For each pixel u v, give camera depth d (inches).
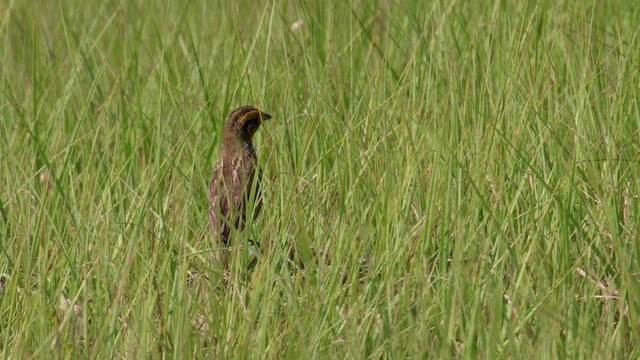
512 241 577.9
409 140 658.2
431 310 524.7
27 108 848.9
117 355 523.8
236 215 611.2
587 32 768.9
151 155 682.8
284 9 888.9
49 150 768.9
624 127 673.0
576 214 612.4
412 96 712.4
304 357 481.4
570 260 572.7
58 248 614.9
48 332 547.2
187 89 836.0
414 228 583.2
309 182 634.2
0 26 1042.1
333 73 759.7
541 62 741.3
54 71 940.6
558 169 631.8
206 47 887.7
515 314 506.6
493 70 749.9
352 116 679.1
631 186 620.7
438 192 620.7
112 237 626.5
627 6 808.9
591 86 689.6
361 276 600.7
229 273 580.1
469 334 489.1
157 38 951.0
